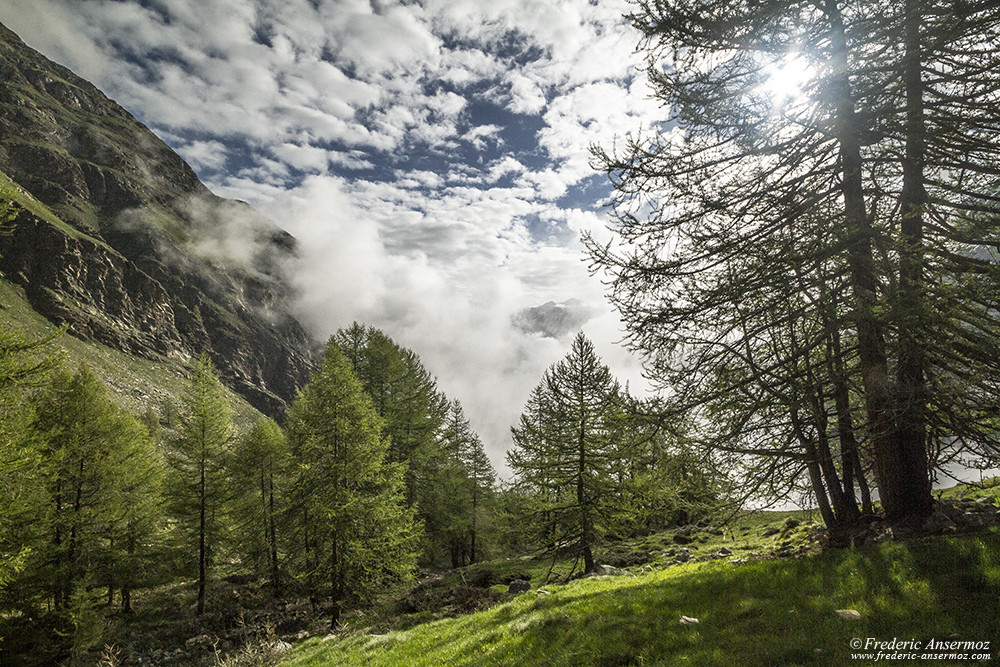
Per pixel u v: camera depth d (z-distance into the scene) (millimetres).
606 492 23688
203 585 29406
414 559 26672
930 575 6996
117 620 27844
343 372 25391
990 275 7914
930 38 8734
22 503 17828
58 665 22719
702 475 10844
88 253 173375
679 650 6934
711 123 10133
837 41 9266
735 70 10320
